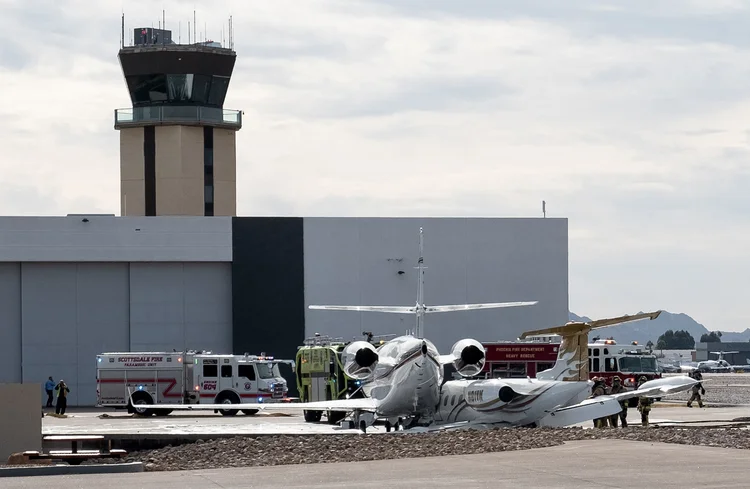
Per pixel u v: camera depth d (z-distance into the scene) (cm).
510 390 15112
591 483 8456
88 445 14000
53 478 9625
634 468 9306
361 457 11425
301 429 17088
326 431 16250
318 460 11269
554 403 15062
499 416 15362
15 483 9250
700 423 16188
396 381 16525
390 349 17125
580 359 15862
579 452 10694
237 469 10050
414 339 16612
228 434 14288
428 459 10431
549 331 15962
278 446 12938
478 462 10019
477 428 15312
